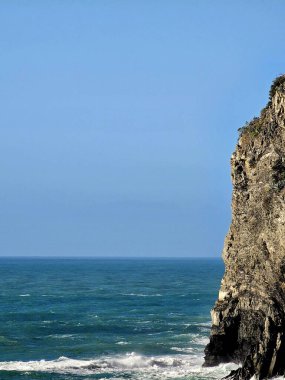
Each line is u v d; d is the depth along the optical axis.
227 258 77.88
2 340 98.69
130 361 79.44
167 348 90.94
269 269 70.06
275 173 71.06
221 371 71.94
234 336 72.81
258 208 72.94
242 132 78.62
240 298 72.44
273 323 66.12
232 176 79.00
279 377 65.12
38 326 112.50
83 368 77.81
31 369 77.44
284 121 71.44
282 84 73.81
